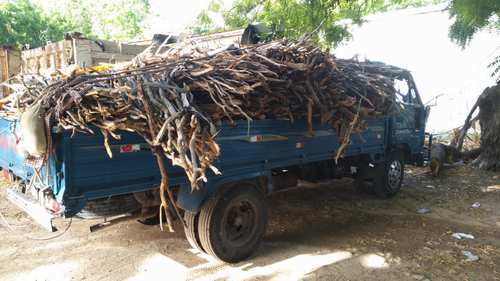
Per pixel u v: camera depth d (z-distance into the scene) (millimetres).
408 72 6535
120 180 3221
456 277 3650
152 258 3965
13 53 8539
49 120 2891
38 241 4270
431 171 8102
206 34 7719
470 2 6660
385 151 6250
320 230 4895
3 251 3977
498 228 5062
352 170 6203
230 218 3908
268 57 4125
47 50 7355
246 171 4027
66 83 3174
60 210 2984
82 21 27422
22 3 15039
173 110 3090
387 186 6391
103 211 3566
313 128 4781
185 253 4113
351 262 3955
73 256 3941
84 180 3004
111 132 2977
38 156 2979
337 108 4555
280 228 4953
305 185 7219
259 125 4090
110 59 6734
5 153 3980
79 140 2953
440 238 4648
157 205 3879
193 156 3033
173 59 3861
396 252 4211
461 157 9352
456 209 5895
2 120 3932
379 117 5609
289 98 4242
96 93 3055
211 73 3662
